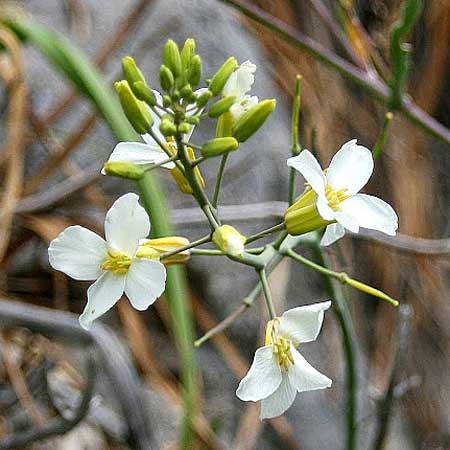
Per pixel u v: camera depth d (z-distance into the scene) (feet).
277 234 2.16
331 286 1.42
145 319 2.03
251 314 2.08
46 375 1.74
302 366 1.17
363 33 1.78
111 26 2.24
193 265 2.06
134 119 1.19
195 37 2.34
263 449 2.02
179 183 1.22
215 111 1.19
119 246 1.16
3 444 1.55
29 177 1.97
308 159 1.17
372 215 1.18
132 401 1.51
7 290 1.93
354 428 1.50
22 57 1.91
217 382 2.03
